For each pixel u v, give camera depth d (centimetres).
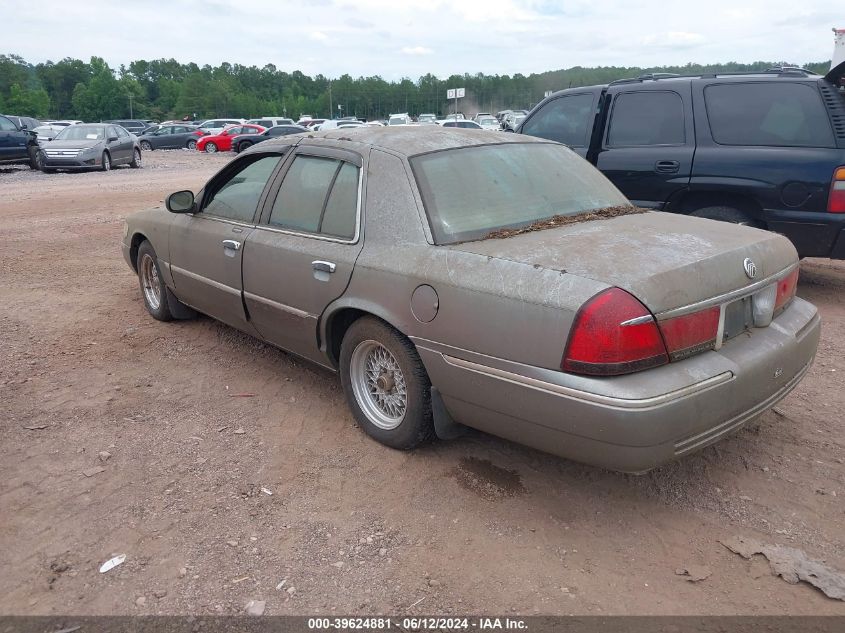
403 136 402
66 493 341
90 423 414
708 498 331
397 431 367
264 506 330
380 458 372
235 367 502
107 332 580
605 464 283
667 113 662
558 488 341
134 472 360
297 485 347
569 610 263
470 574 283
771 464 359
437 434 352
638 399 267
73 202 1409
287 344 441
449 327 318
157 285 601
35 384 471
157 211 580
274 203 439
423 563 290
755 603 265
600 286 276
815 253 602
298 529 312
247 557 294
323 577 282
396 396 371
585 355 273
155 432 404
